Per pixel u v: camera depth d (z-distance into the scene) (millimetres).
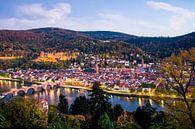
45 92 185625
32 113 34281
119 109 59562
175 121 22453
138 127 19156
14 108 33906
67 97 157125
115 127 17891
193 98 22484
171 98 23219
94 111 48469
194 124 21938
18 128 33375
